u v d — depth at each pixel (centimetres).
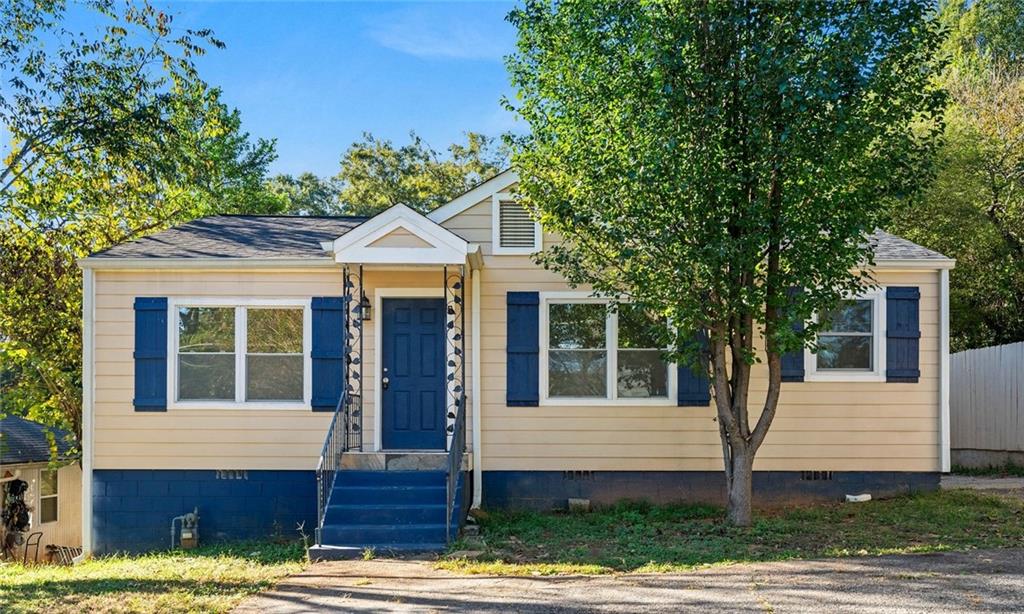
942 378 1292
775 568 834
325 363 1270
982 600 693
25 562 1588
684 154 986
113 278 1274
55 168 1581
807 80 949
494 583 807
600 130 1058
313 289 1280
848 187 998
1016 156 2255
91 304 1269
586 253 1106
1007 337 2339
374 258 1141
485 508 1264
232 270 1272
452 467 1056
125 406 1265
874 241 1348
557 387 1292
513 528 1123
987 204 2277
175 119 1546
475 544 1012
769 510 1246
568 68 1080
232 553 1119
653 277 1013
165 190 1873
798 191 984
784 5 970
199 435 1265
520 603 725
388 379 1280
